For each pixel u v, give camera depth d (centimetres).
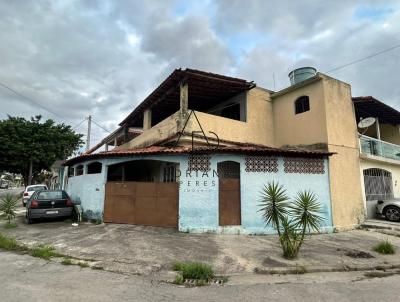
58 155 3291
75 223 1179
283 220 753
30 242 851
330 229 1131
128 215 1146
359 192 1325
